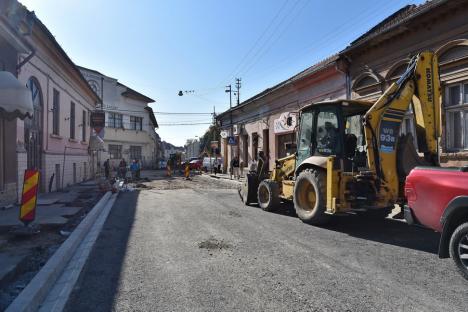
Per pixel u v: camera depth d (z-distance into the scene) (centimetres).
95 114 1867
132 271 544
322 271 535
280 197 1102
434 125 812
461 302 423
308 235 777
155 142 6825
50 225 841
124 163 2694
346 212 838
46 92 1569
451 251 509
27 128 1357
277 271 536
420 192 570
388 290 460
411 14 1164
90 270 553
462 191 506
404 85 826
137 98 5166
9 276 507
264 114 2367
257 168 1301
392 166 823
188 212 1098
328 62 1547
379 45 1266
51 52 1566
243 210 1145
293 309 406
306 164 923
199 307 414
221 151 3506
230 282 492
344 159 890
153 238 754
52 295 457
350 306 412
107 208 1208
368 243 705
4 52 1084
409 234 789
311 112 1002
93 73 4462
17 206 1102
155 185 2220
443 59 1040
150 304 425
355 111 964
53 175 1689
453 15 1006
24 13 1029
